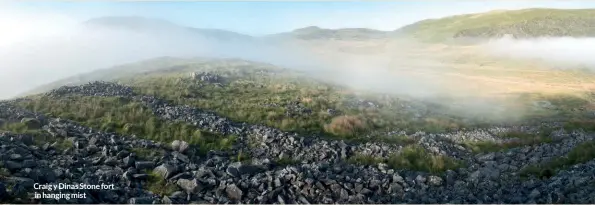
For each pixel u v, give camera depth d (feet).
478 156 78.13
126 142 68.74
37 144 63.00
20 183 44.93
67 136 67.56
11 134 62.69
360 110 110.73
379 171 66.33
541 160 71.05
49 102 88.07
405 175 65.21
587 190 52.70
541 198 53.01
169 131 77.46
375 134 89.56
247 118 93.71
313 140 81.00
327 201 53.83
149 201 49.39
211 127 81.25
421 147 78.43
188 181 54.80
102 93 100.58
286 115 96.37
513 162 71.46
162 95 109.60
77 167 55.83
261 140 78.33
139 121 80.74
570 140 85.20
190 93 114.93
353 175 63.26
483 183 61.62
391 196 57.31
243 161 68.95
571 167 64.69
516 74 280.92
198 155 69.51
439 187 61.31
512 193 57.00
